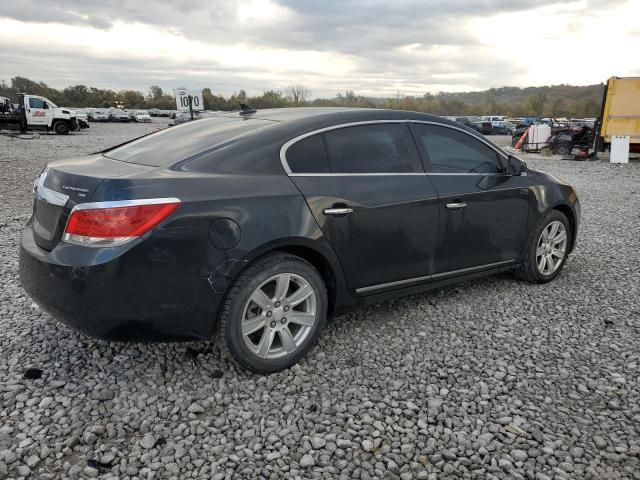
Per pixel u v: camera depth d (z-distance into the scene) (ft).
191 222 9.53
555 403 10.16
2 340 12.06
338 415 9.64
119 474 8.05
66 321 9.73
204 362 11.30
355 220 11.60
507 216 14.93
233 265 9.91
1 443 8.60
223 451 8.64
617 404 10.11
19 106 96.22
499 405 10.03
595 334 13.19
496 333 13.12
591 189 40.16
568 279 17.28
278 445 8.80
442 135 13.91
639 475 8.23
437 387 10.64
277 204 10.49
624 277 17.60
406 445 8.85
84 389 10.21
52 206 10.04
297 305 11.32
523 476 8.21
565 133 74.23
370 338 12.75
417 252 12.96
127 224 9.16
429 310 14.48
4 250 19.03
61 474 8.00
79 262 9.20
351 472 8.25
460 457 8.61
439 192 13.15
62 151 62.85
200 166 10.39
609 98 64.03
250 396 10.18
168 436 8.97
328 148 11.75
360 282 12.10
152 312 9.52
